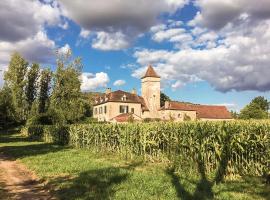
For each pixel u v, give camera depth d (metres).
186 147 18.62
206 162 17.41
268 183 15.16
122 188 13.76
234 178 16.42
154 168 19.64
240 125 17.88
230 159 17.02
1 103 69.50
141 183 14.48
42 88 78.12
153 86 100.88
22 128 70.50
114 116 92.06
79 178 16.25
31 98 77.94
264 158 16.88
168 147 21.02
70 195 13.02
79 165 20.84
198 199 11.90
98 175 16.72
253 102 92.81
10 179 17.77
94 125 33.38
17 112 75.00
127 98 94.56
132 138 25.00
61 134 43.25
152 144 22.77
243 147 17.12
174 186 13.76
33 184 16.31
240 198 12.19
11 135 66.00
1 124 71.62
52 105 66.25
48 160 24.02
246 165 17.22
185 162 18.55
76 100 66.12
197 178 16.12
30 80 78.06
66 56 65.31
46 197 13.39
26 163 23.14
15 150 33.09
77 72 65.62
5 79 77.25
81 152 30.61
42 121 66.19
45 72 79.25
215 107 108.62
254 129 17.42
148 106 100.12
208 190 13.39
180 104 101.75
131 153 25.16
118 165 21.45
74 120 66.25
